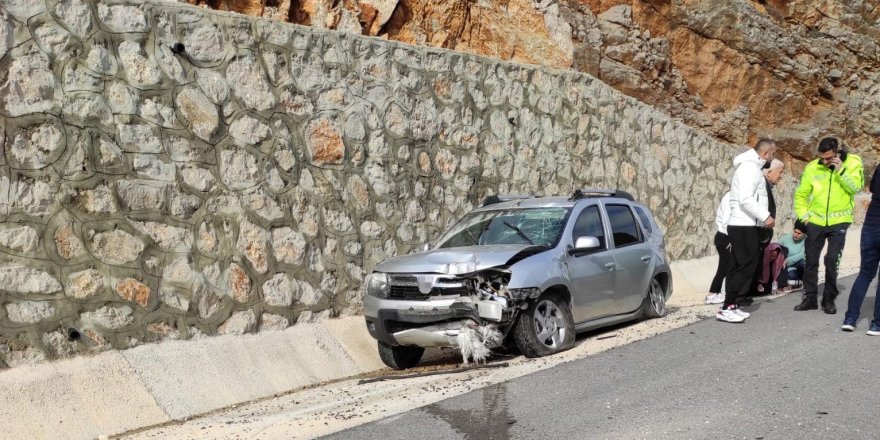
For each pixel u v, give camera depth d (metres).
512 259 8.04
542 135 13.02
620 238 9.71
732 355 7.34
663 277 10.49
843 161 9.56
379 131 10.25
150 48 7.90
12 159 6.82
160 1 8.07
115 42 7.64
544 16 16.69
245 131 8.67
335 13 12.58
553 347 8.12
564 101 13.52
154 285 7.68
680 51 22.94
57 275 7.00
